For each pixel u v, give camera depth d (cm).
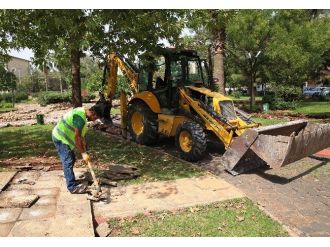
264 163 851
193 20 833
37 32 844
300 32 1998
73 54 941
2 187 652
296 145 733
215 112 882
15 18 797
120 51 898
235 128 845
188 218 554
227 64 2342
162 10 800
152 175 766
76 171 766
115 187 690
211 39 1709
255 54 2159
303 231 530
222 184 711
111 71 1185
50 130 1364
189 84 1027
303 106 2589
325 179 766
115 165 784
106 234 496
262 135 740
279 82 2741
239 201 623
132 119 1122
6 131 1362
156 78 1062
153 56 984
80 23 737
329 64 3322
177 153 979
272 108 2348
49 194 630
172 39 968
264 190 703
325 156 945
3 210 559
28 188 661
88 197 614
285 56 1948
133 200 625
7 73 3042
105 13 750
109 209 585
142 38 870
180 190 676
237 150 780
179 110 978
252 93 2258
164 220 546
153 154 955
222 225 531
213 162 888
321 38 2023
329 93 3516
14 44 859
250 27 2005
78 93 961
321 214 591
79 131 606
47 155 938
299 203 638
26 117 1908
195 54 1050
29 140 1159
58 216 538
